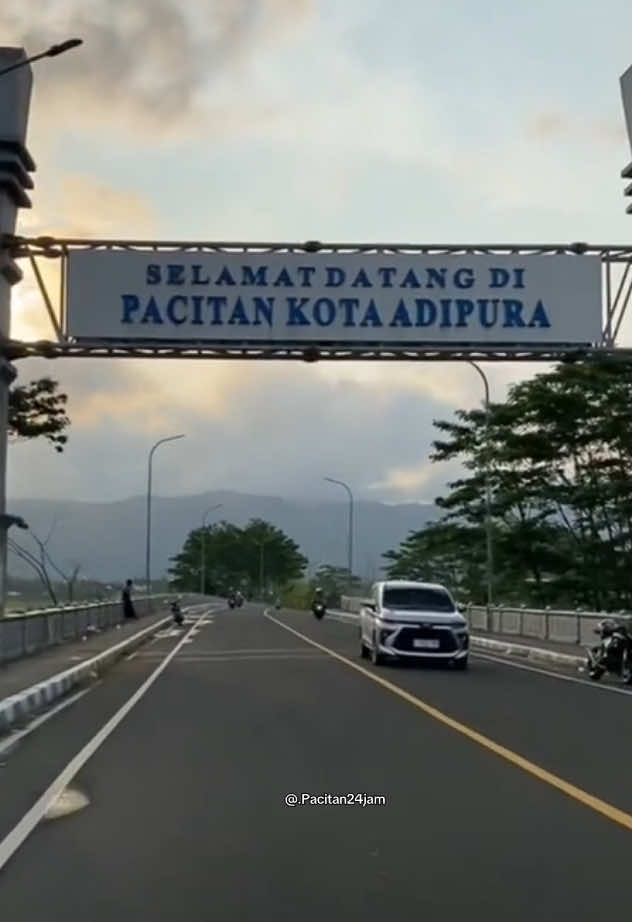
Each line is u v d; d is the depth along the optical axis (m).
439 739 15.37
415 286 26.84
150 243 26.72
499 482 58.78
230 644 37.50
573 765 13.30
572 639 36.31
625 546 57.41
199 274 26.75
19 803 11.14
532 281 27.02
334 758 13.73
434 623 28.02
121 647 32.38
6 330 26.59
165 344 26.73
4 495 26.81
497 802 11.13
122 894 7.98
